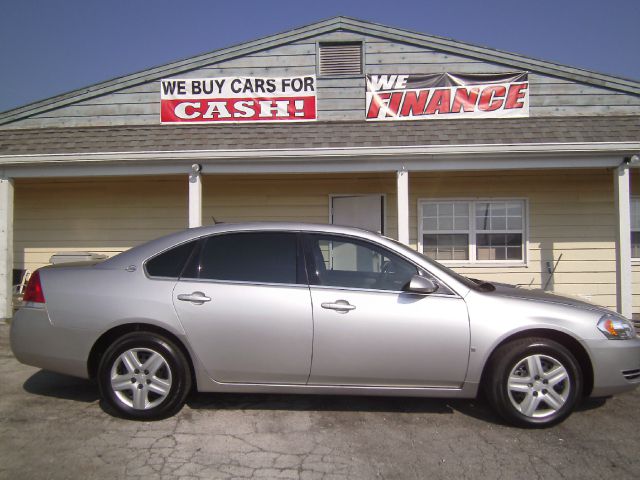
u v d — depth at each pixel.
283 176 8.57
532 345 3.65
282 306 3.69
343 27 8.41
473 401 4.26
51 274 3.95
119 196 8.83
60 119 8.52
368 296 3.72
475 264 8.41
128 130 8.12
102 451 3.26
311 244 3.93
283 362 3.70
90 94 8.50
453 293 3.76
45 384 4.64
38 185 8.94
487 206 8.50
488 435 3.57
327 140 7.34
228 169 7.26
